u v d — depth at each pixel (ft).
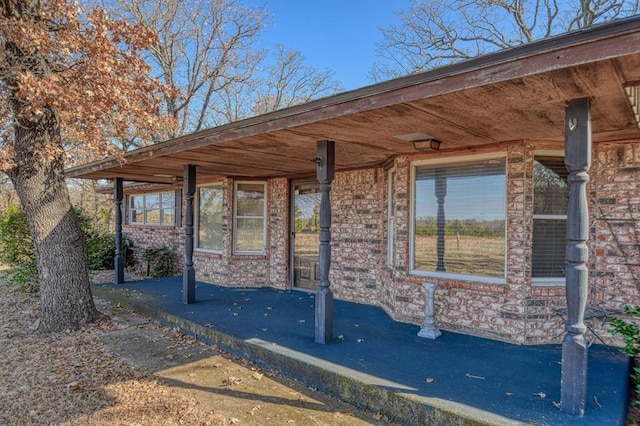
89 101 18.07
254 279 29.43
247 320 18.97
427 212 18.25
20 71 15.83
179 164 22.77
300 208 27.94
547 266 15.78
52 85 15.70
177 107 55.42
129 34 18.93
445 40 45.91
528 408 9.94
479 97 9.48
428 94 9.18
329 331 15.38
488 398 10.50
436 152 17.53
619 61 7.17
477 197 16.78
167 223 39.50
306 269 27.53
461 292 16.79
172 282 31.35
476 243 16.79
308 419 10.68
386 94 9.98
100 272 40.57
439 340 15.74
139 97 20.45
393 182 20.99
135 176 30.40
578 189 9.58
